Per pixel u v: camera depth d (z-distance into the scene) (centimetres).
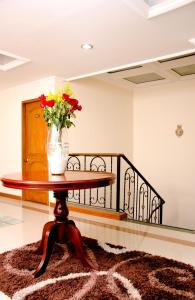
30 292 172
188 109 545
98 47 322
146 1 245
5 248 255
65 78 460
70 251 245
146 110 608
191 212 541
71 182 183
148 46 319
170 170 571
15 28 271
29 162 502
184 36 290
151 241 281
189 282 186
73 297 167
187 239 288
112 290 175
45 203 472
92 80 515
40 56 354
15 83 498
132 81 551
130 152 616
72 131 467
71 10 236
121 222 353
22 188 186
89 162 501
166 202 575
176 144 562
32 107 496
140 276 195
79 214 391
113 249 249
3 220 360
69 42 307
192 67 466
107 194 538
